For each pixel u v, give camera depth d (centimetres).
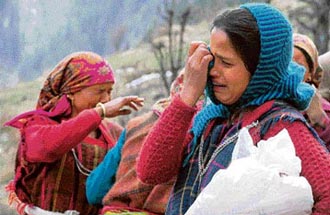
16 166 486
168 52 1692
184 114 302
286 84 294
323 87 479
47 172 480
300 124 288
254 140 290
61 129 462
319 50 1162
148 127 403
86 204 488
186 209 306
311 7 1248
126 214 386
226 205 274
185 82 303
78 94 490
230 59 291
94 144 492
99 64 492
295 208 271
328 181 278
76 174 484
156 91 1877
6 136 2131
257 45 290
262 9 294
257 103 295
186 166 313
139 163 312
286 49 293
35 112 483
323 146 289
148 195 389
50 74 494
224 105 303
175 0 1592
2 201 1567
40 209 480
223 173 276
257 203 271
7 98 2614
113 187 401
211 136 308
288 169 277
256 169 273
